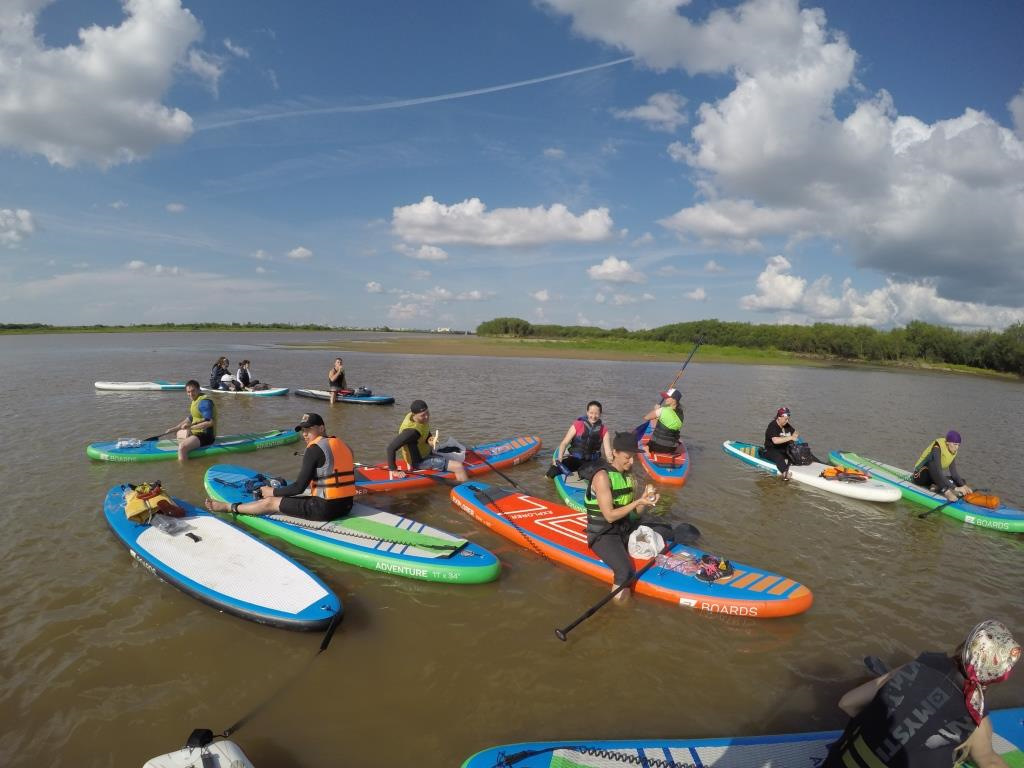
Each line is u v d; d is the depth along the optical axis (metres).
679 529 6.93
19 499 7.71
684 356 49.81
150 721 3.91
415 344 56.00
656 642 5.05
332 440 6.79
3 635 4.73
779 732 4.04
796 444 10.64
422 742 3.83
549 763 3.51
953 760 2.40
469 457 10.02
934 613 5.76
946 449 9.12
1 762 3.53
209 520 6.62
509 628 5.18
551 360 39.19
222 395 18.00
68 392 17.55
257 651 4.69
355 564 6.20
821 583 6.32
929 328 58.75
